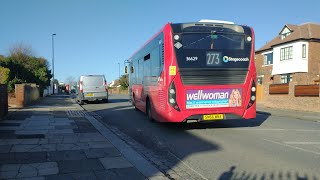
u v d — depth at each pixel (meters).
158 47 10.92
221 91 10.11
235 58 10.19
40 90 35.00
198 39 9.96
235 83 10.20
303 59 32.62
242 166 6.32
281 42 34.59
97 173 5.53
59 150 7.23
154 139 9.27
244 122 13.06
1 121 12.06
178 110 9.84
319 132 10.69
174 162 6.67
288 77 34.41
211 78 10.02
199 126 11.77
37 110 16.94
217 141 8.88
